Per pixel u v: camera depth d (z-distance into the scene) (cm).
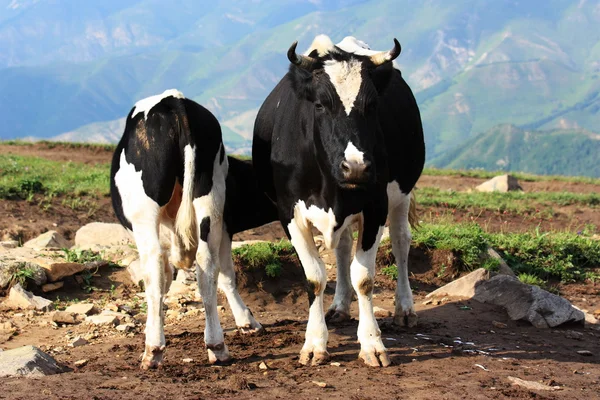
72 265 991
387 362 685
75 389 579
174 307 936
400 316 855
